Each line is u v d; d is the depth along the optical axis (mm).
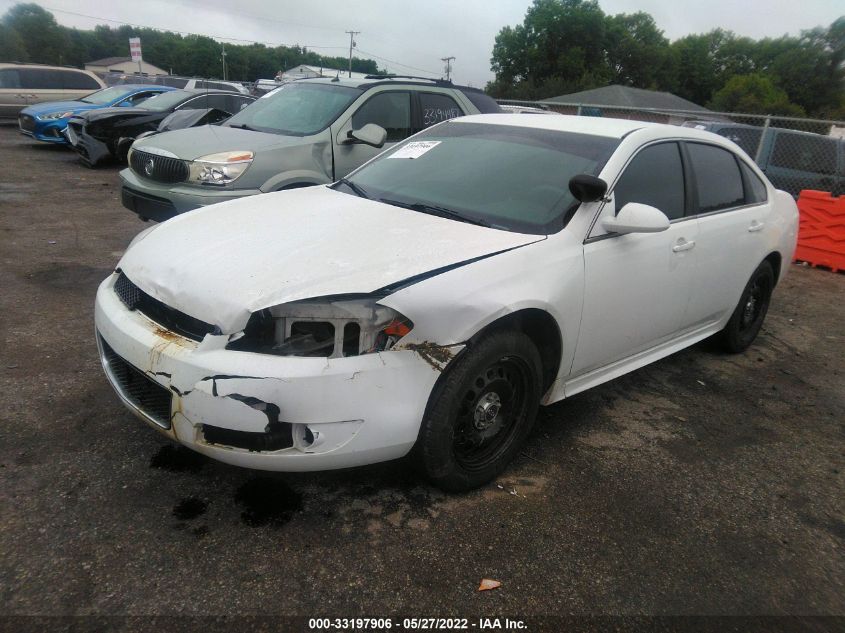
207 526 2551
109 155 12391
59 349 4023
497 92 64312
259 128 6520
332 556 2449
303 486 2857
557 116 4156
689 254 3828
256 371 2305
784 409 4164
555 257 2990
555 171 3434
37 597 2145
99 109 12594
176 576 2285
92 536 2441
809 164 10867
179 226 3178
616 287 3320
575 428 3645
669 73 73000
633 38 70375
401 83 6887
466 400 2770
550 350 3133
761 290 5004
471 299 2588
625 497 3010
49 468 2816
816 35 65000
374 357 2424
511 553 2557
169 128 10789
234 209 3414
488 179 3496
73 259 6164
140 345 2547
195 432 2418
